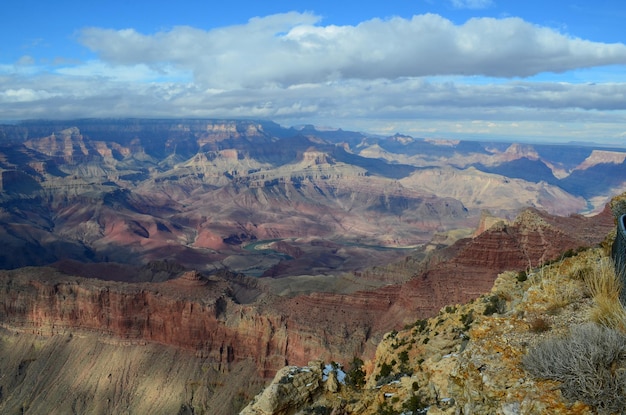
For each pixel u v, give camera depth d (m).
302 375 36.22
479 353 19.94
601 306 20.55
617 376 15.71
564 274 28.38
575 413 15.62
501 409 16.97
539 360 17.42
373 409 30.45
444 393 27.34
